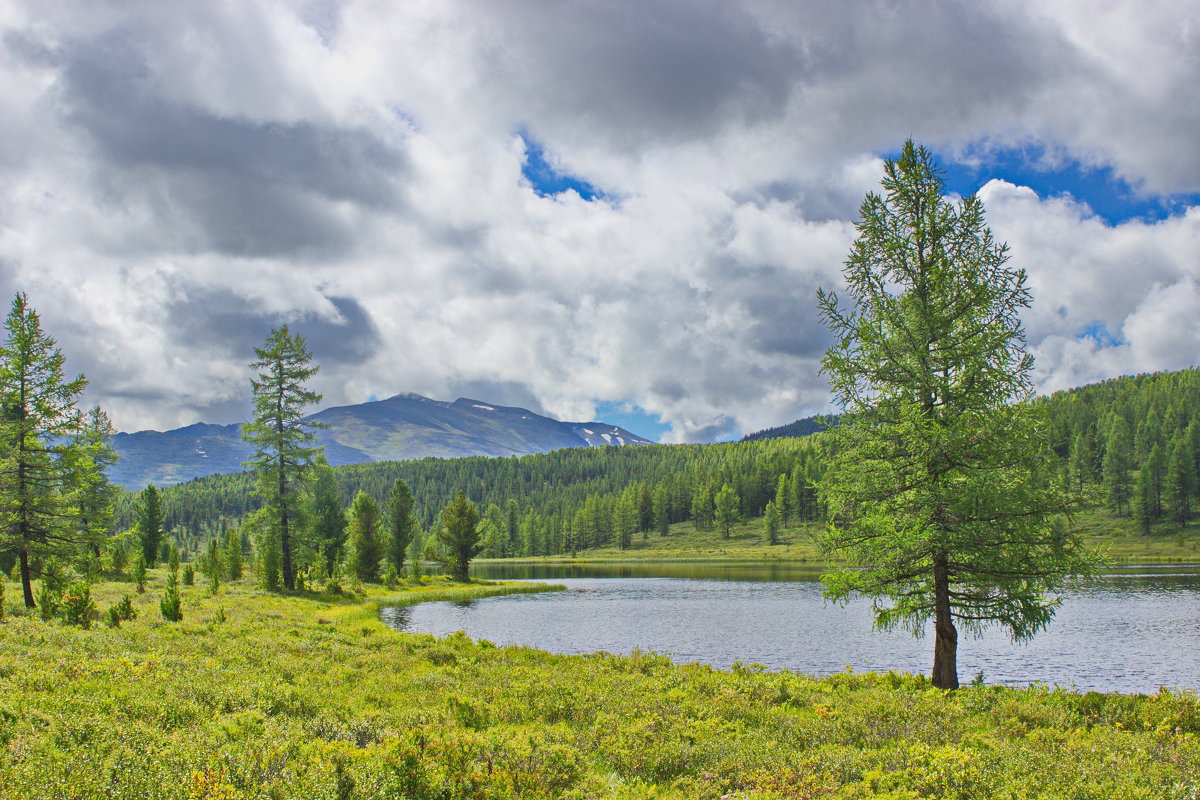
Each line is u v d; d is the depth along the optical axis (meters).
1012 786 8.27
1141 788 8.08
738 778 9.60
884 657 28.69
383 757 8.75
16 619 23.03
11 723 8.70
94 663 14.05
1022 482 15.88
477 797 8.56
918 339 17.92
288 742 9.09
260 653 19.67
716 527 166.50
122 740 8.51
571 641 33.53
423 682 16.98
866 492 18.11
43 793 6.54
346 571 66.94
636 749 11.17
